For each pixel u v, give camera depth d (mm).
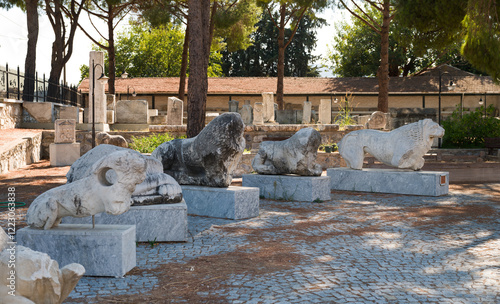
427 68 45406
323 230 7309
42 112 21656
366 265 5320
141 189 6441
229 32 31062
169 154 8867
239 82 38219
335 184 12477
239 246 6227
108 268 4789
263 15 52156
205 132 8430
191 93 14648
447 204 9906
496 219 8203
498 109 36844
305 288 4473
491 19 15664
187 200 8758
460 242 6516
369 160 19797
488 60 16125
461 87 36469
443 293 4355
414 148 11383
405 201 10352
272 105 24641
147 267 5191
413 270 5137
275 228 7453
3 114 19484
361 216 8523
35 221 4820
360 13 44312
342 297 4215
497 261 5520
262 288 4473
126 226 5148
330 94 36531
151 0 26969
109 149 6383
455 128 23688
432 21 20094
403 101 36875
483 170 17359
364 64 45281
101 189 4629
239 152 8516
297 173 10617
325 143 19703
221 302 4086
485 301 4145
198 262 5410
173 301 4102
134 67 52938
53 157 16922
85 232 4793
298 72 53719
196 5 14531
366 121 24875
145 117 23188
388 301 4121
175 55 53094
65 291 2811
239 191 8180
